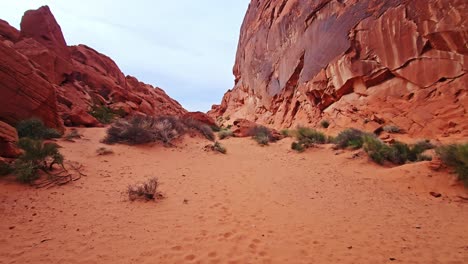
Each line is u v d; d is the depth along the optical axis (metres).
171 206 5.02
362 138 11.60
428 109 14.96
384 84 18.22
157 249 3.44
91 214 4.42
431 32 15.41
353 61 19.72
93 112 20.31
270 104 32.78
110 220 4.24
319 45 23.61
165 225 4.17
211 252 3.42
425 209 5.39
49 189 5.38
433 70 15.49
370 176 8.13
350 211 5.20
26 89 10.49
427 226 4.50
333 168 9.37
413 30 16.38
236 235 3.93
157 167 8.27
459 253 3.55
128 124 12.09
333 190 6.71
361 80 19.50
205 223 4.33
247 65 42.06
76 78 27.05
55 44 23.66
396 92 17.39
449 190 6.42
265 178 7.80
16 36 23.45
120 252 3.33
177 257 3.27
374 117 17.23
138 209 4.75
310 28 25.50
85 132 13.27
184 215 4.63
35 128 9.80
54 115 11.73
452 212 5.23
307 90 24.17
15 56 10.31
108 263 3.09
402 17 17.02
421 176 7.18
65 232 3.76
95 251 3.32
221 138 18.86
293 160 10.98
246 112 40.81
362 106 18.94
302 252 3.52
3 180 5.43
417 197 6.22
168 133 12.80
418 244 3.82
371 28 18.81
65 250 3.30
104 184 6.05
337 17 22.06
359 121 17.83
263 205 5.39
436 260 3.37
